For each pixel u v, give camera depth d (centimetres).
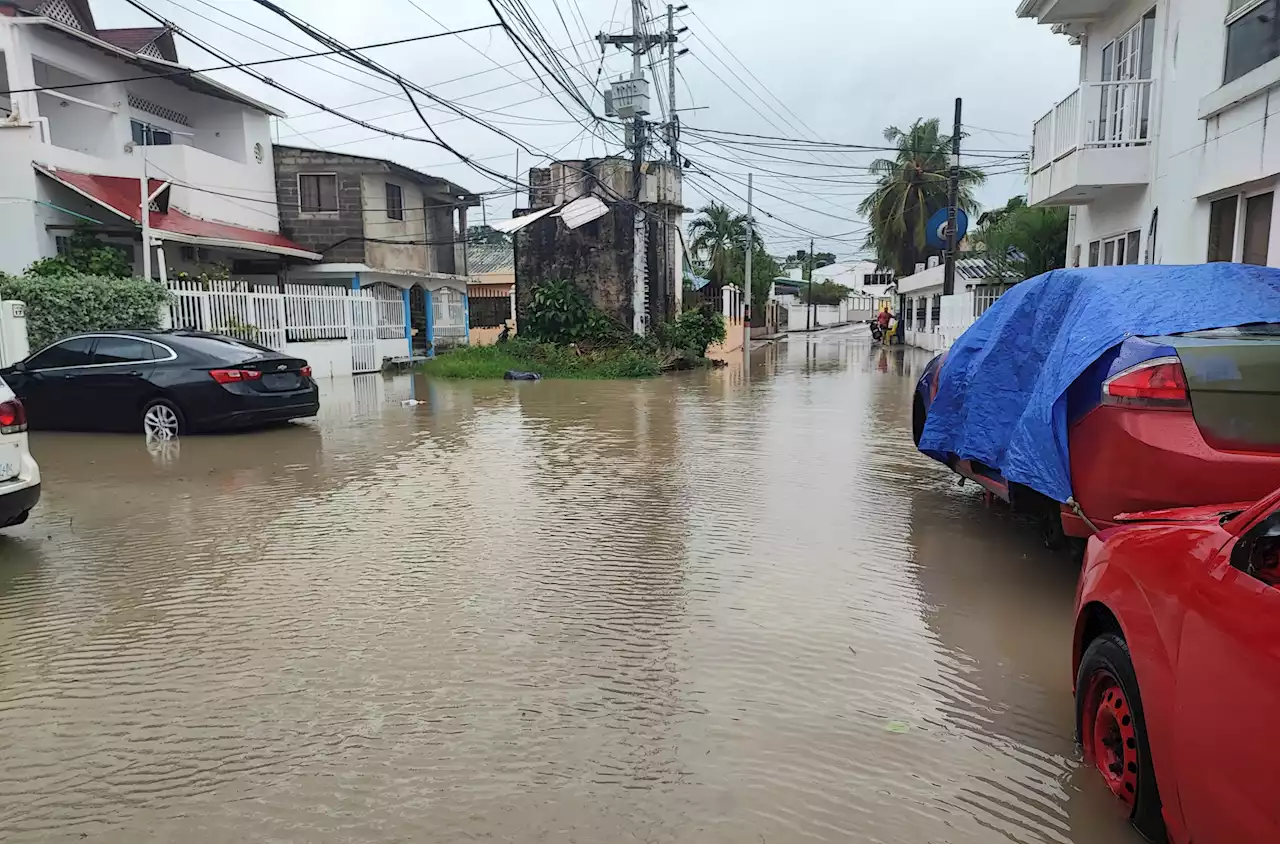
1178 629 251
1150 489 418
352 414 1355
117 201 1759
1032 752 330
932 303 3641
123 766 321
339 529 647
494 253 4525
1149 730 259
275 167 2467
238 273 2347
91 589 516
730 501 737
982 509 707
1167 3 1099
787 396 1633
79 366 1102
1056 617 465
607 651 421
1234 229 952
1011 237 2052
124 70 1978
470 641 434
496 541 613
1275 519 235
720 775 313
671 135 2602
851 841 276
